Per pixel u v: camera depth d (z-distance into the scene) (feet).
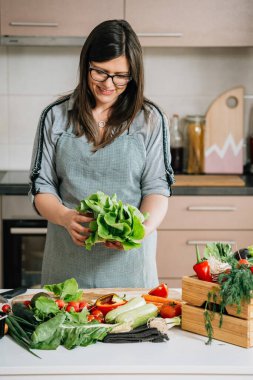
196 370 5.62
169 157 8.53
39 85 14.25
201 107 14.38
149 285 8.67
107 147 8.35
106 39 7.65
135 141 8.39
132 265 8.47
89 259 8.40
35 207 8.42
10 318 6.35
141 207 8.46
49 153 8.48
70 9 12.71
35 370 5.57
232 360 5.76
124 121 8.36
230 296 6.00
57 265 8.61
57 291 7.00
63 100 8.53
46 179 8.49
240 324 6.06
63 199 8.56
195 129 13.96
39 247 12.85
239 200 12.41
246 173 14.21
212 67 14.29
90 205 6.66
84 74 8.07
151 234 8.68
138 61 7.87
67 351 5.94
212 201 12.41
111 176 8.39
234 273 6.14
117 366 5.61
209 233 12.48
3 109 14.28
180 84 14.32
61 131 8.42
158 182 8.48
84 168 8.39
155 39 12.85
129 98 8.35
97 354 5.87
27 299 7.28
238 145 14.06
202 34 12.87
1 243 12.58
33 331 6.27
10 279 12.75
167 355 5.86
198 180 13.00
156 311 6.49
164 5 12.76
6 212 12.46
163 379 5.64
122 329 6.23
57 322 6.07
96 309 6.64
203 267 6.37
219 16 12.83
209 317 6.21
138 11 12.75
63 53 14.19
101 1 12.71
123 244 6.67
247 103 14.40
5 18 12.69
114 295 6.84
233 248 12.52
